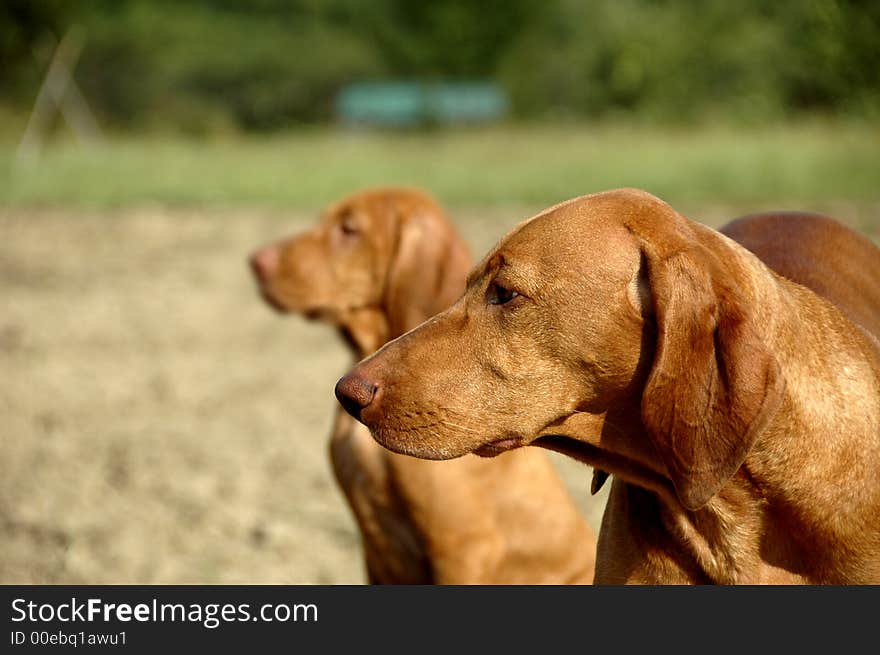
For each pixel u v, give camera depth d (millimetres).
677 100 55812
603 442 4797
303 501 10500
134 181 31297
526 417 4746
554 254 4676
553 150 38156
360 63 67500
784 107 52219
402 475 7363
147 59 61719
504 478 7461
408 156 37688
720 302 4418
